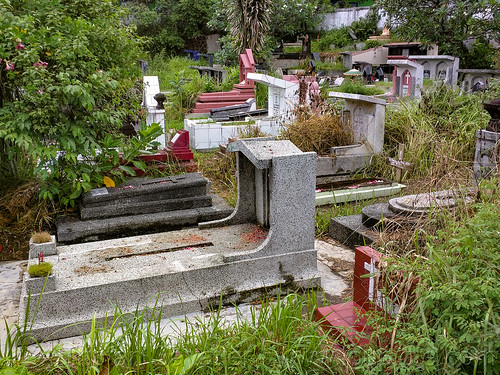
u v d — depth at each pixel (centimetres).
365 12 3033
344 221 532
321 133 757
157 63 2312
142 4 2888
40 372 273
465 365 238
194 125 938
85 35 584
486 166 554
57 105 514
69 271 376
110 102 593
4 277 445
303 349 277
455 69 1388
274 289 400
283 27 2748
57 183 542
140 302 365
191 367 257
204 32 3069
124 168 577
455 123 771
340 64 2578
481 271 256
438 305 256
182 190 568
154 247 422
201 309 378
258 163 383
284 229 401
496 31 1263
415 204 469
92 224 518
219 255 400
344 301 390
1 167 571
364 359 252
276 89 1043
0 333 352
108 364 274
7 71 509
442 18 1326
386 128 806
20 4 568
